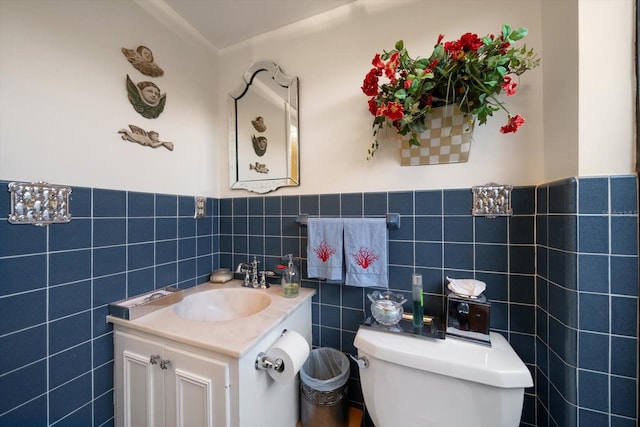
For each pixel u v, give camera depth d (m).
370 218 1.14
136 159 1.09
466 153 1.00
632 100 0.70
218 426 0.77
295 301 1.13
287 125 1.33
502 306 0.99
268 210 1.39
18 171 0.76
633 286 0.70
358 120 1.20
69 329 0.87
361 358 0.93
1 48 0.73
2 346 0.73
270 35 1.38
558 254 0.81
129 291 1.06
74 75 0.89
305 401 1.06
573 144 0.76
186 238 1.32
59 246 0.85
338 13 1.23
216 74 1.50
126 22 1.05
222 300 1.29
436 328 0.97
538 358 0.94
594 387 0.73
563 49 0.81
